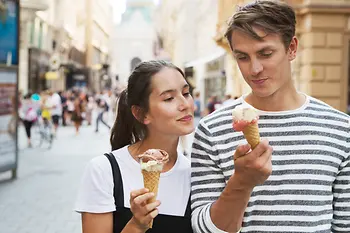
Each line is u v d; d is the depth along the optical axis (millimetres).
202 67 30609
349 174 2031
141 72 2156
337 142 2006
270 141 1990
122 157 2172
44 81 33000
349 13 12492
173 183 2166
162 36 63375
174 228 2100
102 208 2057
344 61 12688
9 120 9250
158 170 1814
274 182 1951
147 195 1732
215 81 26266
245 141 1989
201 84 30547
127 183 2113
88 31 64562
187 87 2189
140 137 2293
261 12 1817
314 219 1940
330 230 2047
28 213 7008
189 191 2176
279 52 1865
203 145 2059
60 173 10492
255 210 1952
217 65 25406
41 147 15555
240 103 2080
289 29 1853
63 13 39562
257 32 1816
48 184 9211
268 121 2008
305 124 1996
